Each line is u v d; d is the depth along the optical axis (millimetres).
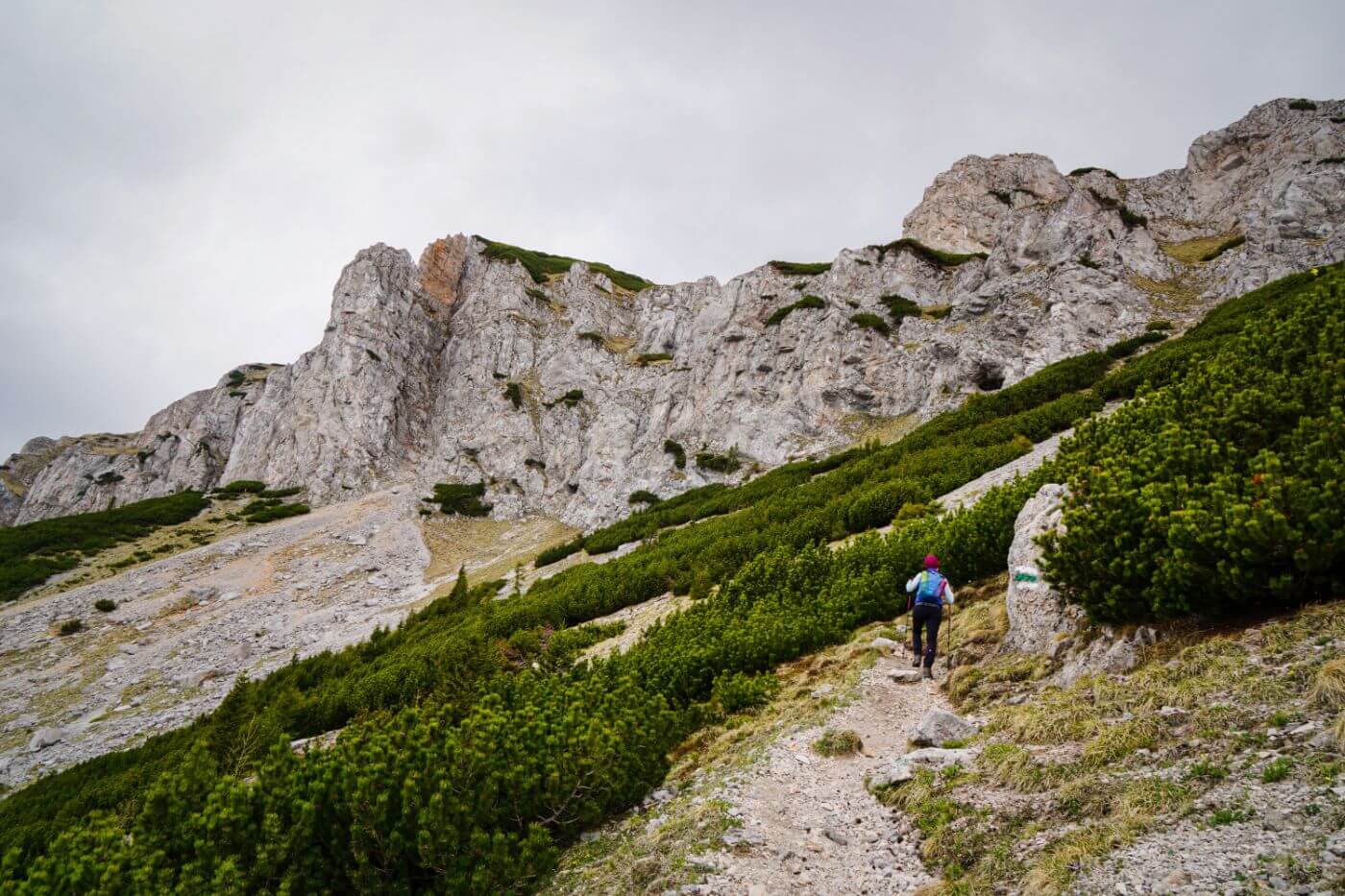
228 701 24766
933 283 72812
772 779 8102
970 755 7262
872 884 5688
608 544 50656
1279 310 16781
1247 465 8812
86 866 6047
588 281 109562
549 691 12859
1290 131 65250
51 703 38250
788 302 76375
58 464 121188
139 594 54219
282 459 87562
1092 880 4617
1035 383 42906
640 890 6074
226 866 6059
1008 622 11445
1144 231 59719
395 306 100688
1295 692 5672
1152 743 5988
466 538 71250
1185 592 7547
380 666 30859
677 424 74688
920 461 33438
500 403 88625
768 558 20297
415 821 6828
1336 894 3689
